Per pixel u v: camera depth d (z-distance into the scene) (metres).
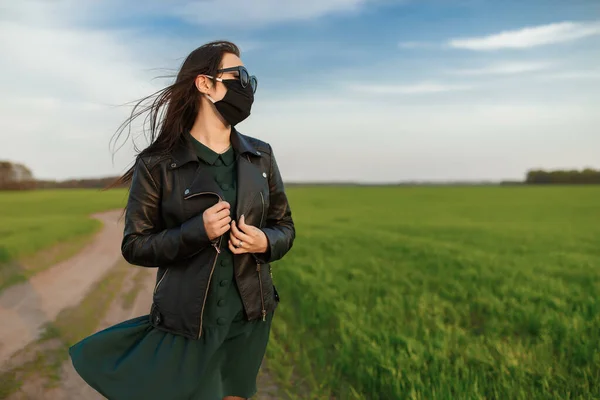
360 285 9.20
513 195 81.06
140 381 2.53
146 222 2.62
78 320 7.40
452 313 7.43
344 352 5.42
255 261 2.74
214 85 2.66
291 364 5.58
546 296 8.56
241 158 2.74
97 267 12.84
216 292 2.65
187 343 2.62
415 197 78.81
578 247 18.27
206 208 2.60
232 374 2.85
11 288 9.82
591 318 7.08
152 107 2.74
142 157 2.64
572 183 149.12
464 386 4.46
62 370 5.30
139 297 9.09
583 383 4.61
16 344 6.15
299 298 8.13
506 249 17.55
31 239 16.12
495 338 6.07
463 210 48.09
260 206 2.72
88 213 42.53
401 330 6.22
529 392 4.46
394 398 4.44
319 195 88.25
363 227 27.92
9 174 111.88
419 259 13.79
